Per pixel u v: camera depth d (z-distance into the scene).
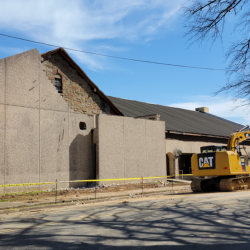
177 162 27.17
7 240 6.41
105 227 7.56
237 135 18.80
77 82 20.84
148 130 23.34
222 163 17.58
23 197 14.57
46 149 17.67
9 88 16.34
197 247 5.65
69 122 19.16
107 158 20.22
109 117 20.73
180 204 11.67
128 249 5.57
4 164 15.75
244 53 7.05
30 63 17.44
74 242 6.13
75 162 19.27
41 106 17.69
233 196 14.12
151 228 7.34
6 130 16.00
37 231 7.27
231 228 7.23
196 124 33.97
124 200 14.30
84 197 14.59
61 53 19.95
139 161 22.28
